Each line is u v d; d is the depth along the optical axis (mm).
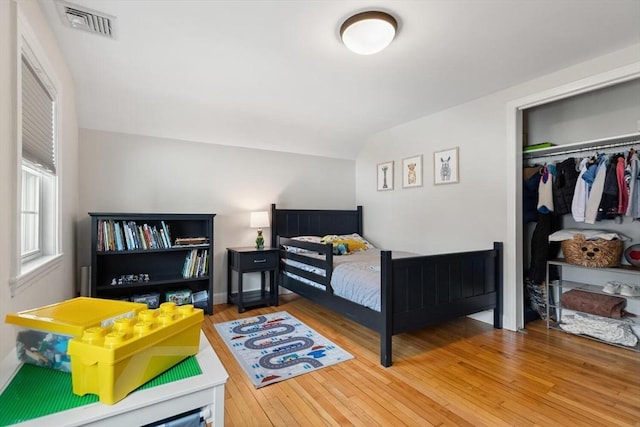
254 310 3521
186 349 941
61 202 2182
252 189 4016
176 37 2053
